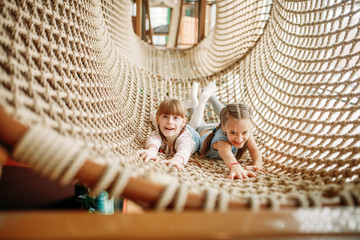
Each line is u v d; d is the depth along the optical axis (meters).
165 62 2.37
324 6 1.10
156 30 2.53
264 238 0.31
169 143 1.26
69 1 0.94
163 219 0.31
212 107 1.73
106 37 1.49
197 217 0.32
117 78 1.40
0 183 0.75
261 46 1.53
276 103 1.24
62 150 0.36
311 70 1.09
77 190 0.96
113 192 0.40
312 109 1.00
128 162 0.68
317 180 0.68
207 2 2.42
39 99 0.48
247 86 1.56
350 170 0.67
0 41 0.46
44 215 0.30
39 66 0.58
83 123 0.64
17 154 0.35
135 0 2.40
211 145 1.19
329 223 0.33
